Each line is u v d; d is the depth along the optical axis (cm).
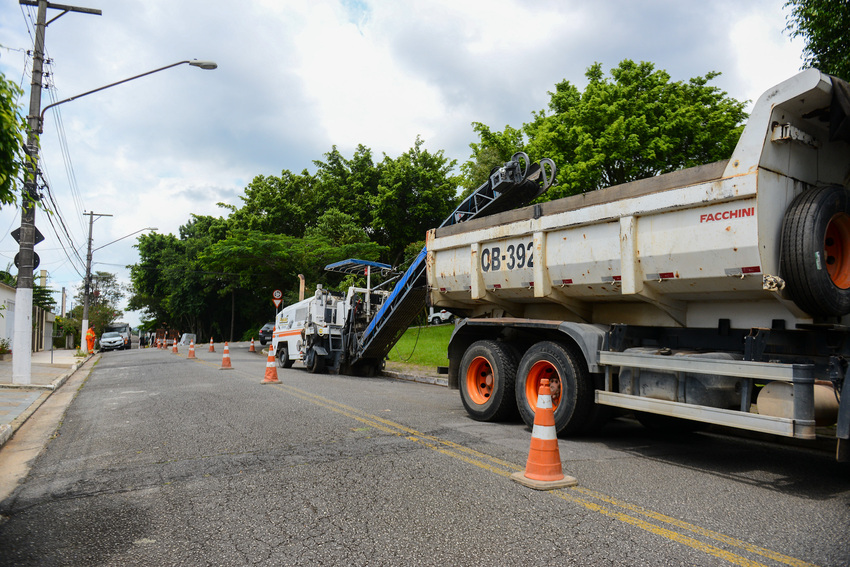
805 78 497
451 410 903
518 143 2536
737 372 507
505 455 598
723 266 552
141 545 373
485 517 416
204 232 5566
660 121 2041
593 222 681
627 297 678
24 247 1278
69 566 342
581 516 418
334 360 1689
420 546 365
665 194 597
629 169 2062
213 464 568
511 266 807
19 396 1123
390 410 891
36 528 406
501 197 1080
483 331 864
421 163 3806
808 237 506
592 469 552
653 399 587
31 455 642
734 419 510
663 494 473
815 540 376
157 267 5559
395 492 474
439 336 2539
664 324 671
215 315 5544
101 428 777
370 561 344
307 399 1009
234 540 379
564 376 688
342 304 1725
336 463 566
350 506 441
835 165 586
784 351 563
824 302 507
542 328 734
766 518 417
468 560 345
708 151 2062
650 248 618
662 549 360
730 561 343
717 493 477
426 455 597
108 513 434
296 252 3206
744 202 530
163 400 1014
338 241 3491
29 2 1326
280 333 1917
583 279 702
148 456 607
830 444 656
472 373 840
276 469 546
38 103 1316
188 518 421
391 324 1444
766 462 595
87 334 2941
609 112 2020
